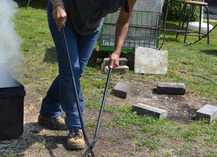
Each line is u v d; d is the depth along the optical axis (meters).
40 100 3.62
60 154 2.58
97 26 2.62
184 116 3.71
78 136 2.66
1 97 2.52
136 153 2.71
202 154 2.79
